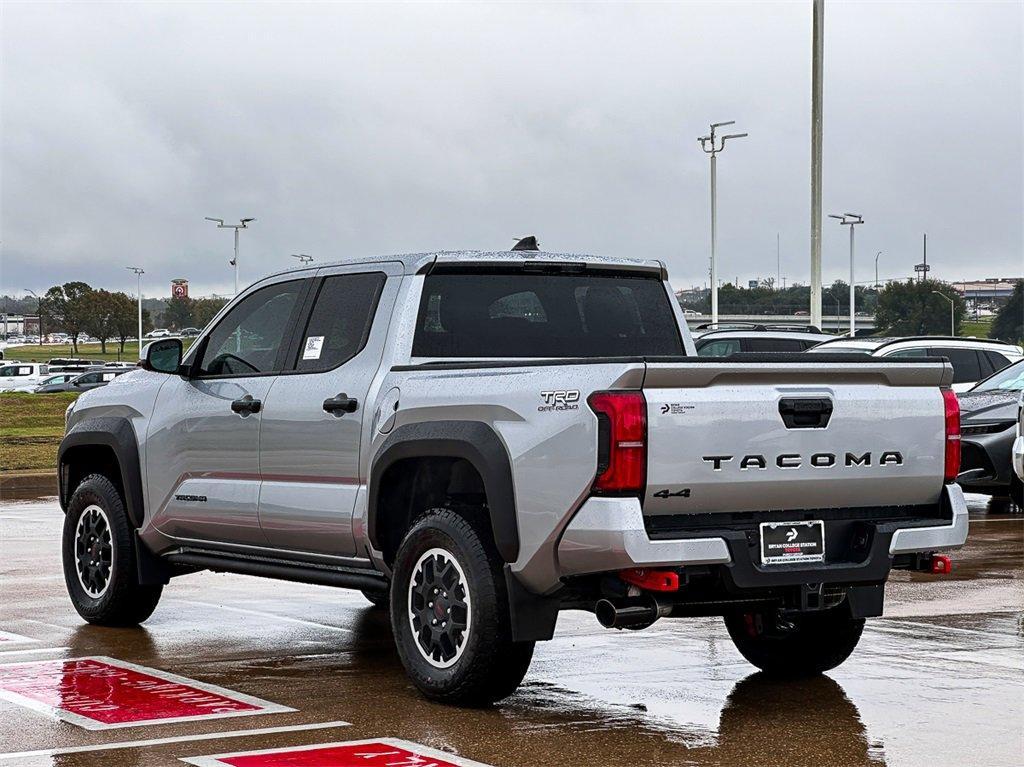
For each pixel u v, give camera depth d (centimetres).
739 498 672
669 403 654
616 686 772
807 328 2869
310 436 804
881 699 738
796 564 690
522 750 632
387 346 780
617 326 842
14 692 748
